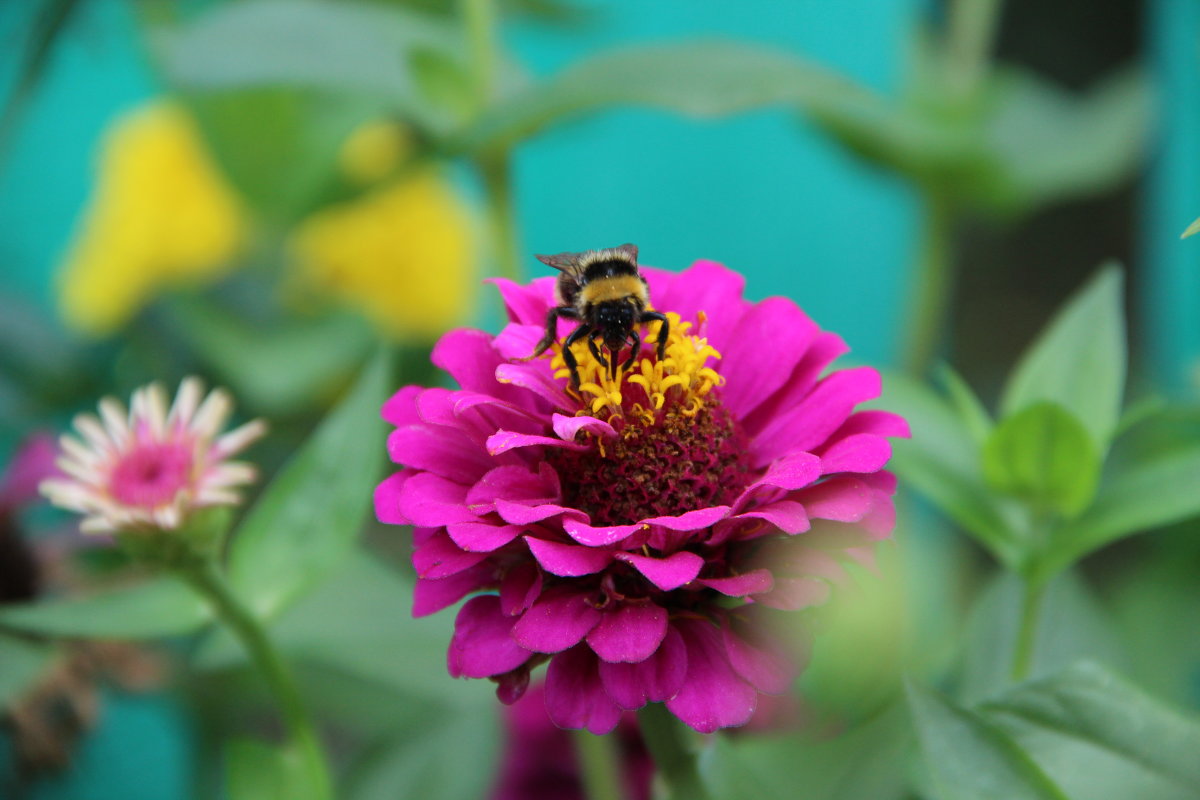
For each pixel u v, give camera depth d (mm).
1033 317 430
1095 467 302
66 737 347
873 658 288
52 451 352
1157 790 277
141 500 304
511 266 354
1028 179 403
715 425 291
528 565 277
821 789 280
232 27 349
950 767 272
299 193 387
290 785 307
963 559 391
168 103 425
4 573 348
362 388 320
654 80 328
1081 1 421
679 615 275
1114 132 407
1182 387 402
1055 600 329
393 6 393
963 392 315
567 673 273
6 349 423
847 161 408
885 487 280
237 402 422
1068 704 282
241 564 315
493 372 289
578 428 274
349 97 381
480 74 353
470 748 342
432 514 271
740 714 270
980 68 407
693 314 298
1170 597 376
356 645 348
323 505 318
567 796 342
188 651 367
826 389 288
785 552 277
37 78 335
